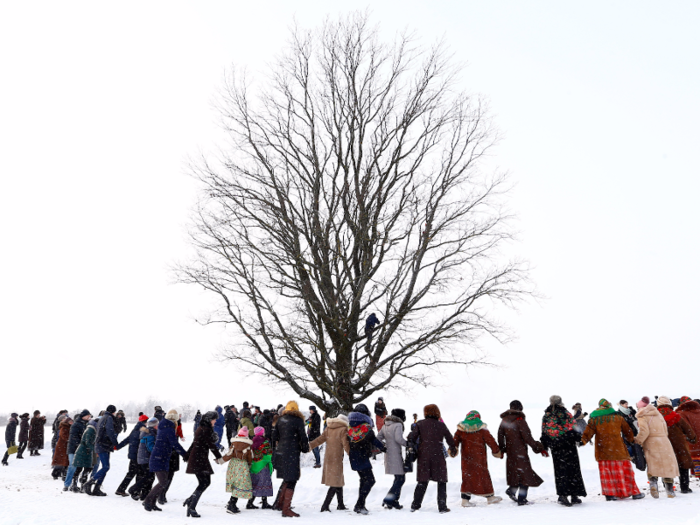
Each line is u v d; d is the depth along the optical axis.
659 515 7.92
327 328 19.52
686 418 11.60
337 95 21.62
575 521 7.77
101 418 12.80
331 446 10.53
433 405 10.38
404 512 9.93
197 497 9.53
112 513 9.50
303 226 20.30
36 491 12.94
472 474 10.39
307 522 8.95
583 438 10.01
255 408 20.88
